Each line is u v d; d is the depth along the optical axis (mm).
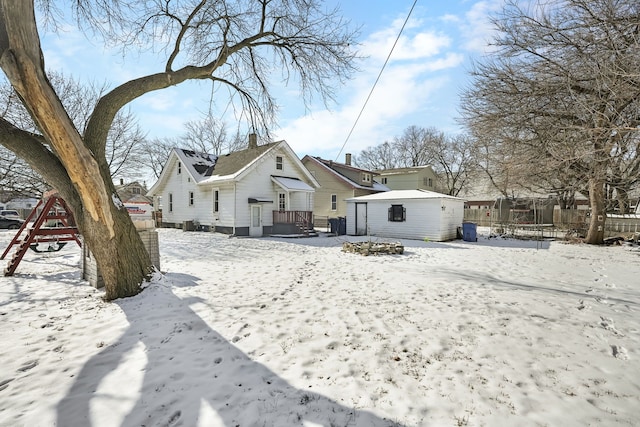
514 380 2859
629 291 6051
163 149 35812
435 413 2389
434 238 16141
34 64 3471
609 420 2326
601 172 11125
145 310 4598
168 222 23438
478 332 3936
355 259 9789
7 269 7121
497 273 7730
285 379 2842
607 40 7449
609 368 3096
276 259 9672
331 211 28578
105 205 4641
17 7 3213
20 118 13852
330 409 2426
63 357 3229
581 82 9508
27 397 2566
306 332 3895
